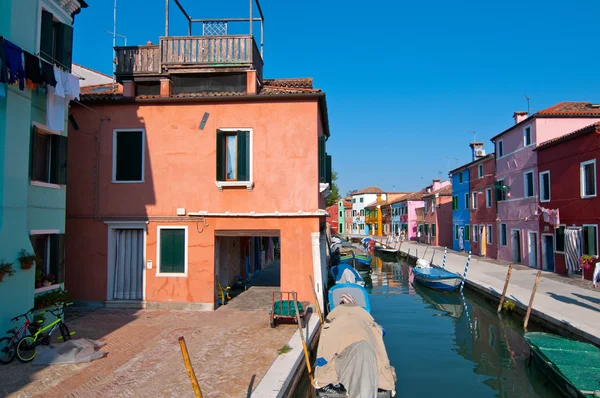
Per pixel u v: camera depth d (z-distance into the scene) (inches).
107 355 307.9
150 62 512.7
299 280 457.7
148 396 238.2
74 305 468.8
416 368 382.3
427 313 612.7
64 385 251.4
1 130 299.0
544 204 812.0
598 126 633.6
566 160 732.7
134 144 477.4
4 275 294.8
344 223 3321.9
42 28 351.3
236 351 318.7
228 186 465.1
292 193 464.8
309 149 466.3
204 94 480.1
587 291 588.1
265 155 468.8
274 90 498.3
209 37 508.7
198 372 275.4
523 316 515.8
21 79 303.7
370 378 252.8
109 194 473.1
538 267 840.3
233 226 463.5
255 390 244.7
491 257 1091.9
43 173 366.9
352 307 347.3
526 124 884.6
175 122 475.8
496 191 1039.6
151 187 472.1
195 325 394.9
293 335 361.4
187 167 472.1
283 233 461.4
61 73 351.3
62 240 378.6
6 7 307.4
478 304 664.4
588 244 670.5
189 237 466.3
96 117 480.1
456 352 428.1
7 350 285.4
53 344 309.0
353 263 1043.3
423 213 1840.6
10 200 305.1
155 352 314.7
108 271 468.4
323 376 271.9
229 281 613.6
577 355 331.6
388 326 537.6
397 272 1110.4
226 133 477.1
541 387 337.4
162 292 463.2
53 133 369.7
